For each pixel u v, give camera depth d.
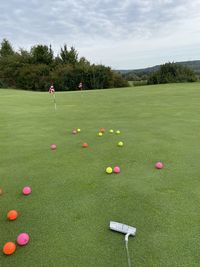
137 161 4.62
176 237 2.57
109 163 4.58
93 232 2.68
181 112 9.13
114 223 2.69
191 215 2.94
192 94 14.23
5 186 3.85
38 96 17.06
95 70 33.69
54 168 4.46
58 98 15.68
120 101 13.16
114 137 6.26
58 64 37.44
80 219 2.92
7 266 2.29
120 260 2.29
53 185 3.81
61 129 7.30
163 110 9.76
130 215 2.97
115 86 34.84
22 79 36.00
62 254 2.39
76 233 2.68
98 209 3.12
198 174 4.01
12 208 3.23
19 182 3.97
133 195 3.42
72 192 3.57
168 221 2.83
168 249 2.41
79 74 33.47
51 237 2.64
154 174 4.05
